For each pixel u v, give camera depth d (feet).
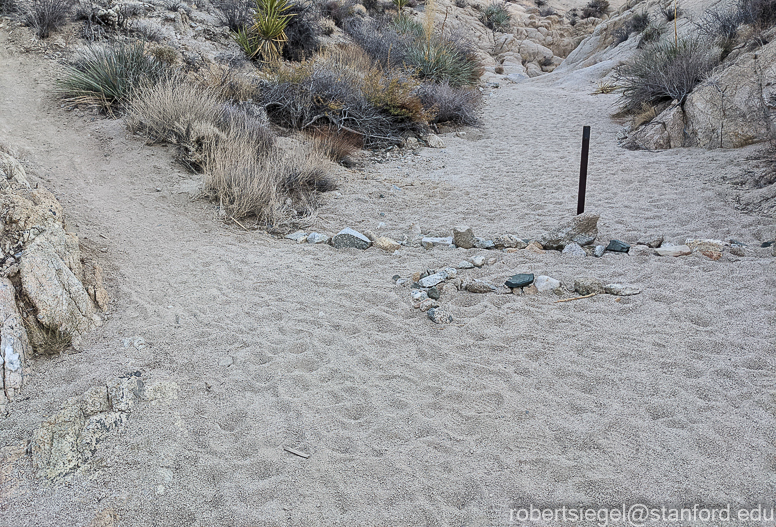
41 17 32.09
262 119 28.89
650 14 62.23
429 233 19.43
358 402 10.25
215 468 8.58
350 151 29.27
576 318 13.16
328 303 14.15
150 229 17.95
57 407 9.66
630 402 9.98
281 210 20.48
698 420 9.39
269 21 39.17
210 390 10.54
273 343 12.23
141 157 23.13
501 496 8.01
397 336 12.57
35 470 8.35
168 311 13.33
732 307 13.05
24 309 11.00
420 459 8.78
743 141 26.91
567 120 40.42
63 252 12.81
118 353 11.39
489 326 12.94
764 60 27.45
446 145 34.01
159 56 30.99
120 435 9.08
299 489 8.20
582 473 8.38
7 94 26.94
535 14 110.42
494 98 51.52
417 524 7.59
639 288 14.26
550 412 9.84
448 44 53.11
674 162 26.81
